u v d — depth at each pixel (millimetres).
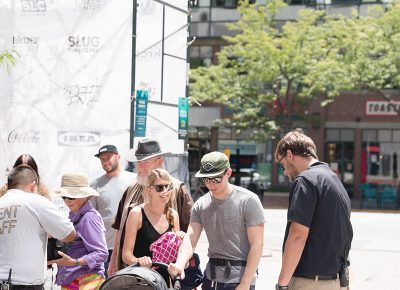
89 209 8500
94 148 13367
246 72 45312
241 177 49031
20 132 13664
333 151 49281
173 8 15281
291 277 6680
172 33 15359
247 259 7523
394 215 35719
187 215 8578
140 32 14562
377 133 48625
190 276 7969
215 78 44031
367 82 40281
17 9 13680
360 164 48844
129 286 6227
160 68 14859
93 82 13422
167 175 7680
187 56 15750
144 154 8703
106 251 8438
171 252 7301
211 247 7723
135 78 13938
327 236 6609
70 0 13523
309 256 6648
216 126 48594
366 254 20281
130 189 8836
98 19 13398
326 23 43531
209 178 7441
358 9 47281
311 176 6625
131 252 7660
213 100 45469
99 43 13398
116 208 10109
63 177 8484
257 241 7512
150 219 7723
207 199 7785
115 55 13352
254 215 7543
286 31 41438
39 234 7215
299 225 6527
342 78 39969
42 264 7262
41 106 13609
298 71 41281
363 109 48562
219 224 7598
